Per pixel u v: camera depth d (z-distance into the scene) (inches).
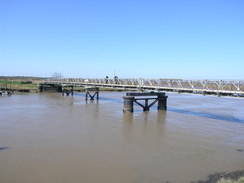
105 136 712.4
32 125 836.6
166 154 568.7
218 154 578.6
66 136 701.3
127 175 449.4
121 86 1445.6
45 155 541.6
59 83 2417.6
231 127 882.8
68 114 1083.3
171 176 448.8
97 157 536.7
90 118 992.9
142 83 1289.4
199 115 1144.8
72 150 579.5
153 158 540.1
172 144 650.8
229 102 1843.0
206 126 890.7
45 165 486.0
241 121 1007.6
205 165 505.7
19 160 509.4
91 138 687.1
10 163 492.7
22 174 443.8
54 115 1050.1
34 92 2492.6
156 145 637.3
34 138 673.6
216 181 427.2
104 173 455.5
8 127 798.5
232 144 666.8
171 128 842.2
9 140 649.6
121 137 705.6
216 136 748.6
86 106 1381.6
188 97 2300.7
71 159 521.3
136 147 614.9
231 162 526.6
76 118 987.3
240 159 547.5
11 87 2805.1
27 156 533.0
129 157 542.0
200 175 455.2
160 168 484.7
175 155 563.2
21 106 1339.8
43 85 2721.5
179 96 2444.6
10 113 1085.8
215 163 518.3
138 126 859.4
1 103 1465.3
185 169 482.3
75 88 3097.9
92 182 419.5
